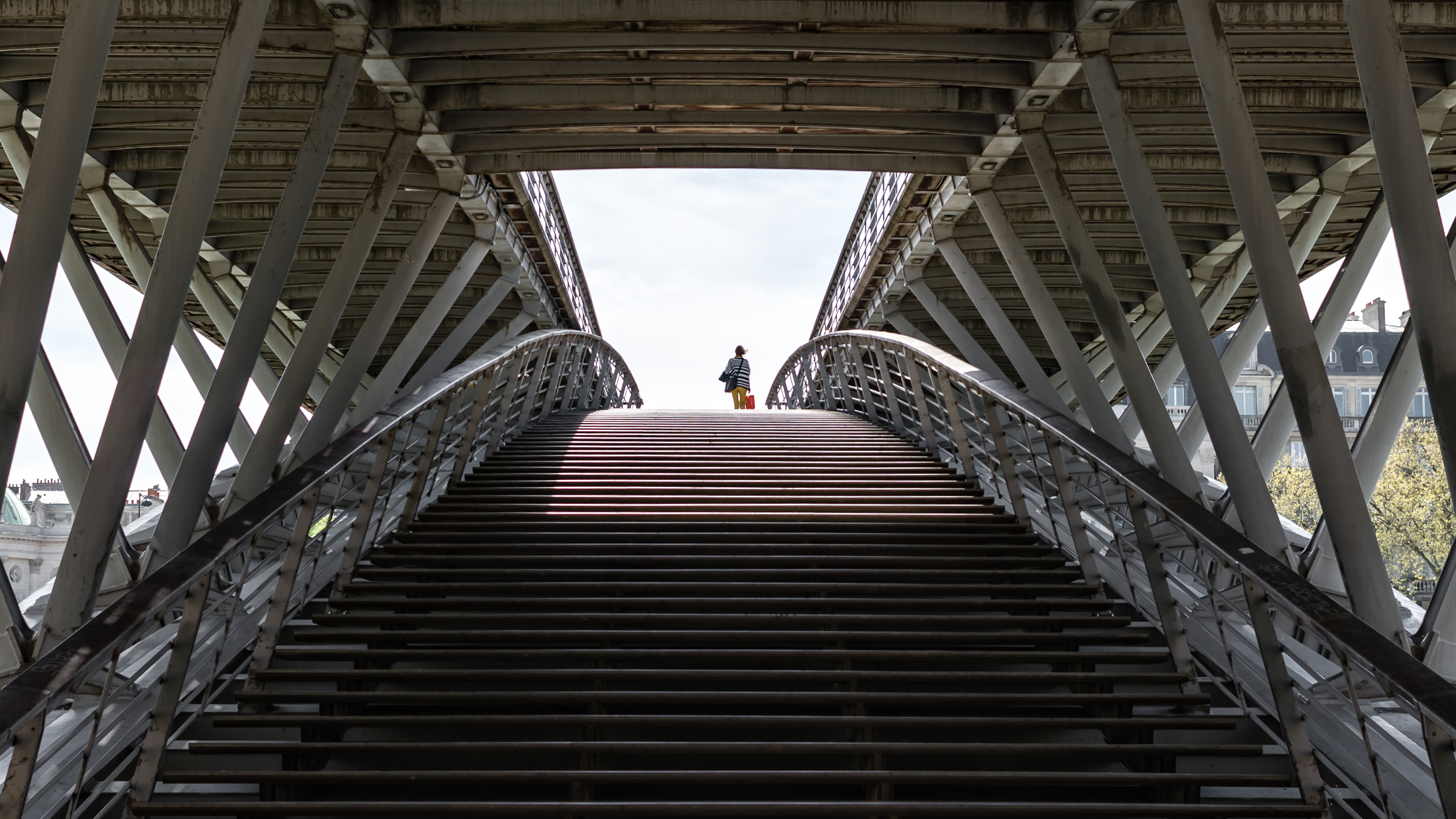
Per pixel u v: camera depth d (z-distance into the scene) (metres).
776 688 5.70
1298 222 15.28
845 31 9.01
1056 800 4.83
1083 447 6.74
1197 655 6.29
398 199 14.42
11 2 8.22
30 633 6.50
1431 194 5.23
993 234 11.77
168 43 8.72
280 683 5.70
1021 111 10.02
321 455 6.21
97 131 11.87
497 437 12.30
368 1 8.31
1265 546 7.30
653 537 8.17
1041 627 6.31
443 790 4.79
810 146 11.33
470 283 19.05
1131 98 10.50
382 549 7.85
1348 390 53.16
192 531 7.27
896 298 20.39
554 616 6.20
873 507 9.13
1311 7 8.40
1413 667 3.82
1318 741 5.19
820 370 21.36
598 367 24.31
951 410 10.45
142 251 12.84
